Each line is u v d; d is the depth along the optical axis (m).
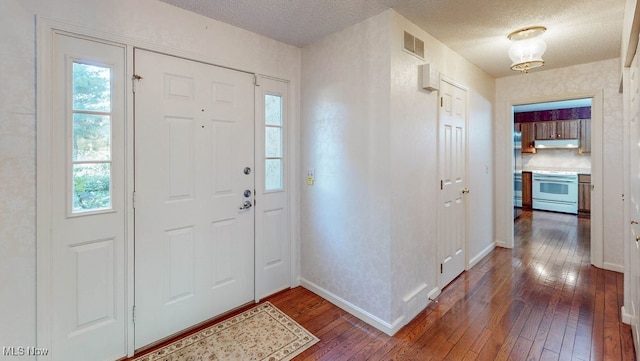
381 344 2.00
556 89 3.53
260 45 2.49
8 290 1.52
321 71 2.58
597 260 3.28
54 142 1.61
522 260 3.54
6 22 1.47
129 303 1.90
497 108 3.99
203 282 2.24
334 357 1.87
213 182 2.27
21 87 1.51
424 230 2.48
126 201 1.86
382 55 2.10
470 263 3.32
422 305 2.42
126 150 1.85
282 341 2.03
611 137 3.20
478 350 1.92
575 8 2.05
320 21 2.23
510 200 3.97
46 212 1.60
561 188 6.25
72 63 1.66
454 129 2.95
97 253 1.78
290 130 2.77
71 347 1.70
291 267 2.84
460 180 3.10
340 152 2.44
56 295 1.65
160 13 1.96
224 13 2.12
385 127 2.10
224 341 2.03
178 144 2.08
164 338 2.05
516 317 2.29
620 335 2.03
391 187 2.10
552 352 1.88
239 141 2.41
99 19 1.73
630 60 2.02
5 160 1.49
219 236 2.33
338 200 2.47
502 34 2.48
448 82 2.80
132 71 1.86
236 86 2.37
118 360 1.86
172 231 2.07
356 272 2.34
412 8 2.05
